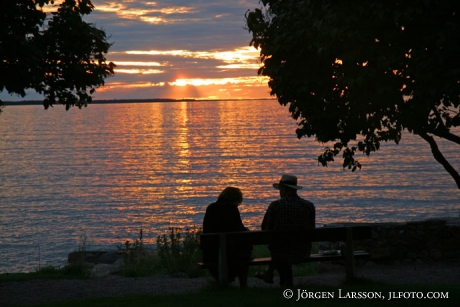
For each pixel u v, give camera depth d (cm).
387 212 6906
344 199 8056
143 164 13900
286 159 14325
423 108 843
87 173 12325
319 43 809
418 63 698
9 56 870
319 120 967
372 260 1103
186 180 10638
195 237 1207
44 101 1033
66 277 1106
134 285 980
